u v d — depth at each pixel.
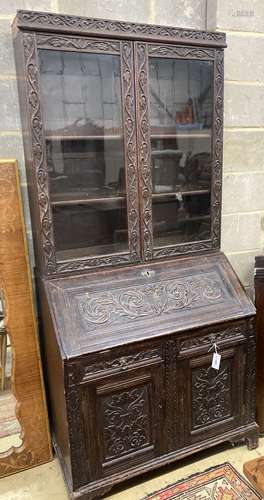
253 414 1.87
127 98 1.58
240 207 2.17
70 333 1.48
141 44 1.55
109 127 1.63
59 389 1.54
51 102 1.52
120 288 1.65
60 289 1.58
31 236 1.81
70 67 1.52
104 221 1.71
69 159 1.60
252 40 1.96
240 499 1.59
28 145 1.53
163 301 1.67
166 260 1.81
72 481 1.53
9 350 1.74
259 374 1.90
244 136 2.08
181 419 1.70
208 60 1.70
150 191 1.71
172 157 1.79
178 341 1.61
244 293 1.82
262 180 2.18
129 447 1.61
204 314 1.68
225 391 1.78
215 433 1.80
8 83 1.65
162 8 1.87
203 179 1.87
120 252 1.71
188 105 1.76
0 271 1.62
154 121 1.70
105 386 1.51
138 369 1.56
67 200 1.62
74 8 1.71
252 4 1.91
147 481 1.70
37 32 1.38
